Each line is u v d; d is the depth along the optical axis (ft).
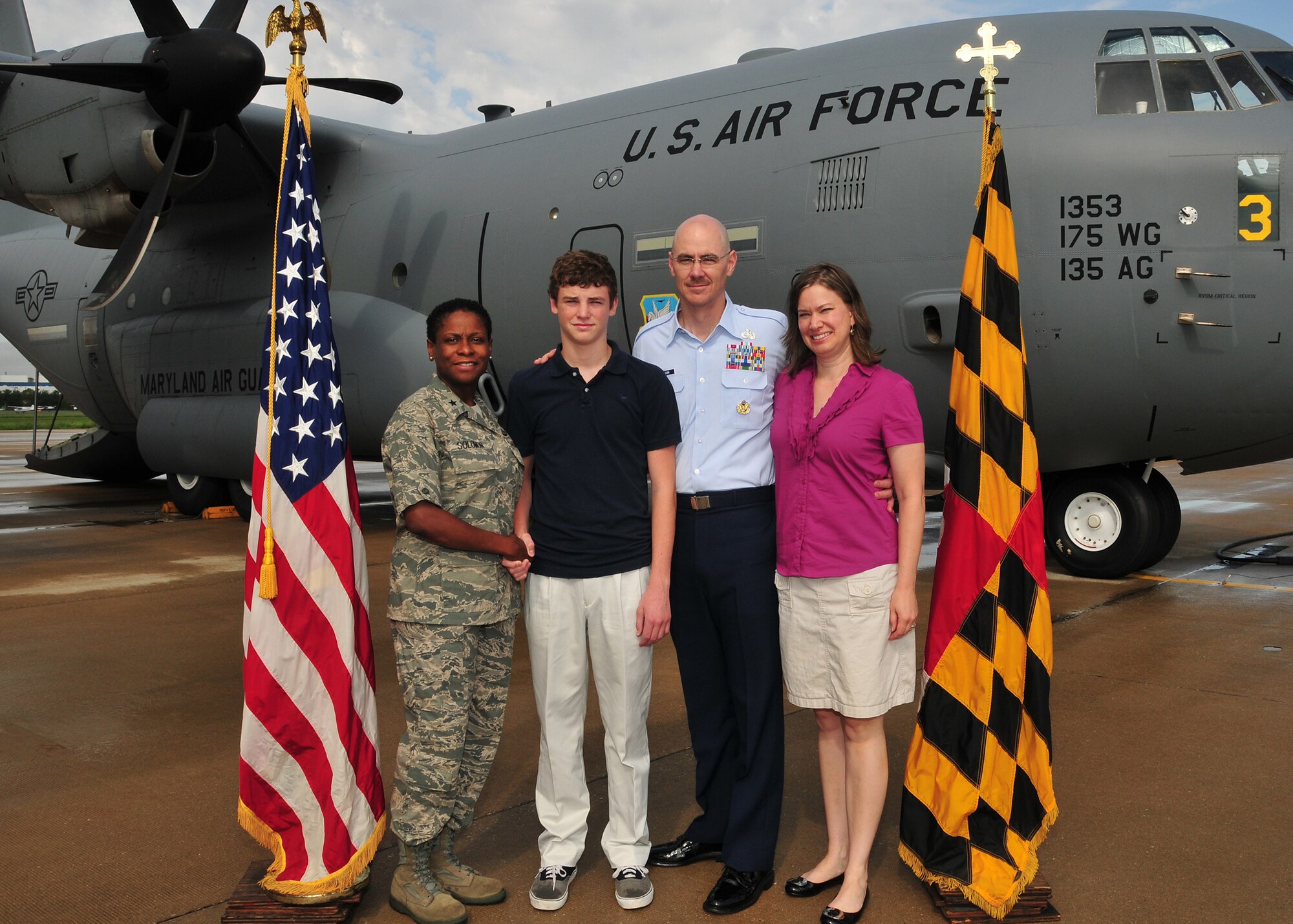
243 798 8.92
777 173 23.16
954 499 9.41
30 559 28.14
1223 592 22.48
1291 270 19.80
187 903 8.96
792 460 8.87
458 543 8.38
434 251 29.68
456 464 8.62
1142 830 10.20
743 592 9.18
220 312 34.78
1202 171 20.16
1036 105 21.13
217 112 25.30
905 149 21.65
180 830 10.49
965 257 20.99
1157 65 20.94
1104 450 22.39
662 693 15.43
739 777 9.24
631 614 8.84
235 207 34.83
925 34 22.99
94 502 44.88
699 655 9.59
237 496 35.68
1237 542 30.71
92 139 26.40
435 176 30.63
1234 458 22.35
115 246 31.65
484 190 28.91
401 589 8.61
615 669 8.91
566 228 26.68
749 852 8.98
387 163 32.17
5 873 9.53
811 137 22.88
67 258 43.21
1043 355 21.35
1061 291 20.90
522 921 8.63
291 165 9.59
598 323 8.73
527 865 9.70
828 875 9.15
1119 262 20.49
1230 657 16.81
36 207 29.55
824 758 9.16
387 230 31.12
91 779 11.95
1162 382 20.83
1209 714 13.83
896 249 21.65
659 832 10.41
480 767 9.17
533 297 27.40
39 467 49.57
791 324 9.11
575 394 8.85
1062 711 14.05
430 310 29.91
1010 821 8.93
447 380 8.84
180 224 37.06
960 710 9.12
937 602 9.37
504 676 9.19
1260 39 21.48
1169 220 20.26
